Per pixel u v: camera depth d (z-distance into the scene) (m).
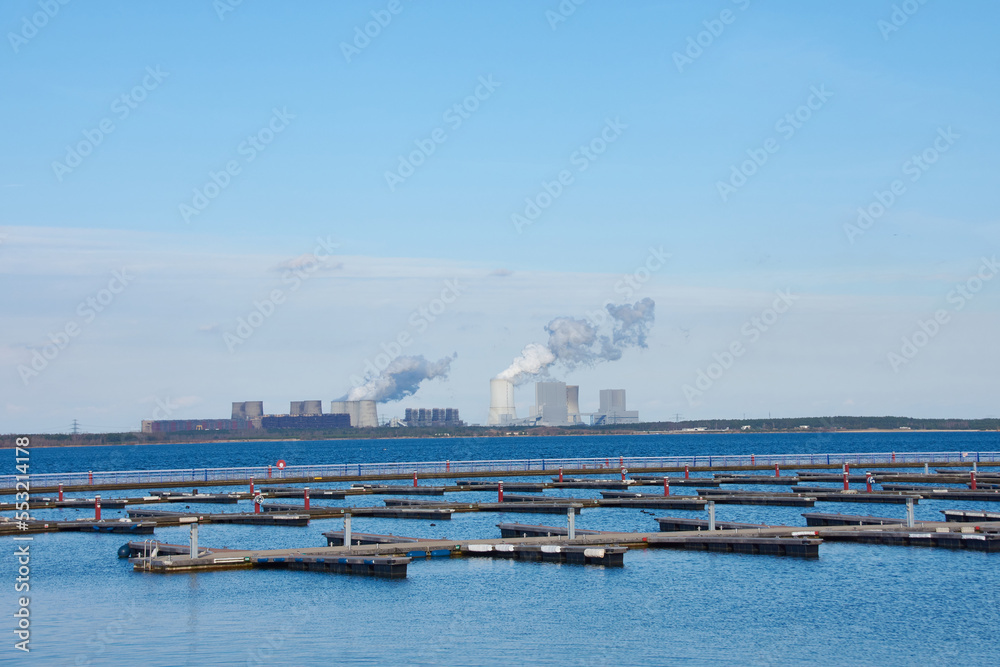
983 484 86.19
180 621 36.50
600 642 33.44
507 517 67.56
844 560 46.19
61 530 60.81
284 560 45.91
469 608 38.06
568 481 93.94
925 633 33.94
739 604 38.19
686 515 67.19
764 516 66.31
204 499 79.81
